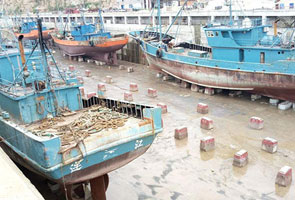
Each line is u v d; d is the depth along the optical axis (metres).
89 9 64.75
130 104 9.59
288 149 12.03
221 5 38.34
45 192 9.73
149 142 8.67
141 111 9.23
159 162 11.46
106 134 7.75
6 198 5.32
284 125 14.30
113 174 10.75
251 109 16.56
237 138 13.18
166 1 54.41
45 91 9.35
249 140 12.95
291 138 12.95
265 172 10.53
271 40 17.22
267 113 15.89
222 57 19.02
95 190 8.68
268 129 13.95
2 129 9.34
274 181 9.98
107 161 7.96
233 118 15.40
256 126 13.96
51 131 8.27
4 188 5.67
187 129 14.20
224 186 9.80
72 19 63.12
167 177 10.43
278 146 12.32
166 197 9.33
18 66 11.53
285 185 9.64
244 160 10.95
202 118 14.31
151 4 57.88
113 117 9.13
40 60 11.27
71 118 9.34
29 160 7.66
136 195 9.49
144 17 45.09
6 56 11.12
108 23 52.34
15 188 5.66
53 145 6.90
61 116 9.56
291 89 15.76
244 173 10.52
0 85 10.91
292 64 15.30
